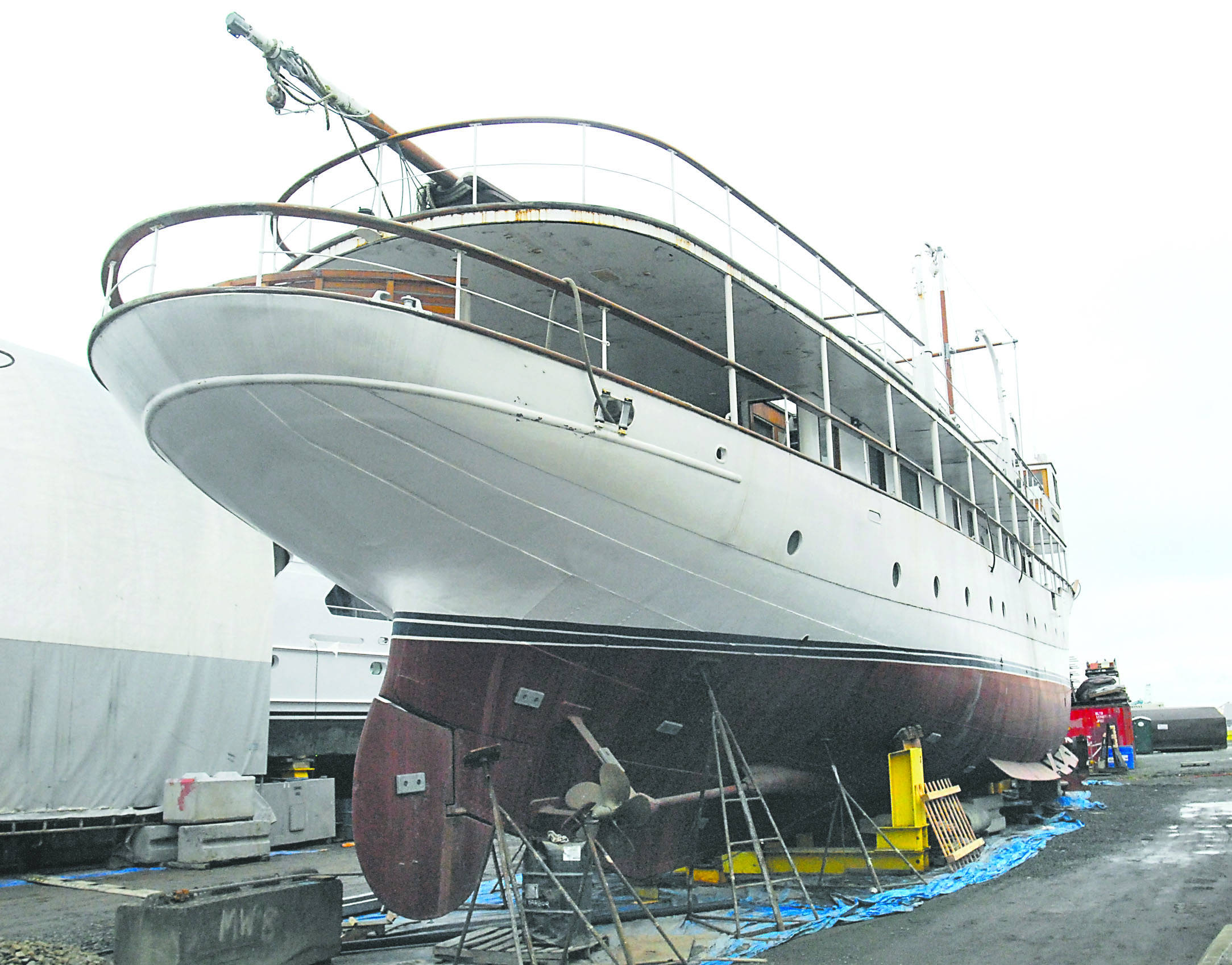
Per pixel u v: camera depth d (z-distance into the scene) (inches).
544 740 316.5
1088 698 1333.7
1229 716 3538.4
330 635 723.4
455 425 267.1
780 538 348.5
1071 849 494.0
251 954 235.9
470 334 265.9
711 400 478.6
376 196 355.3
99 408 566.3
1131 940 281.4
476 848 303.0
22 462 519.2
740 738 367.2
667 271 348.5
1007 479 642.8
